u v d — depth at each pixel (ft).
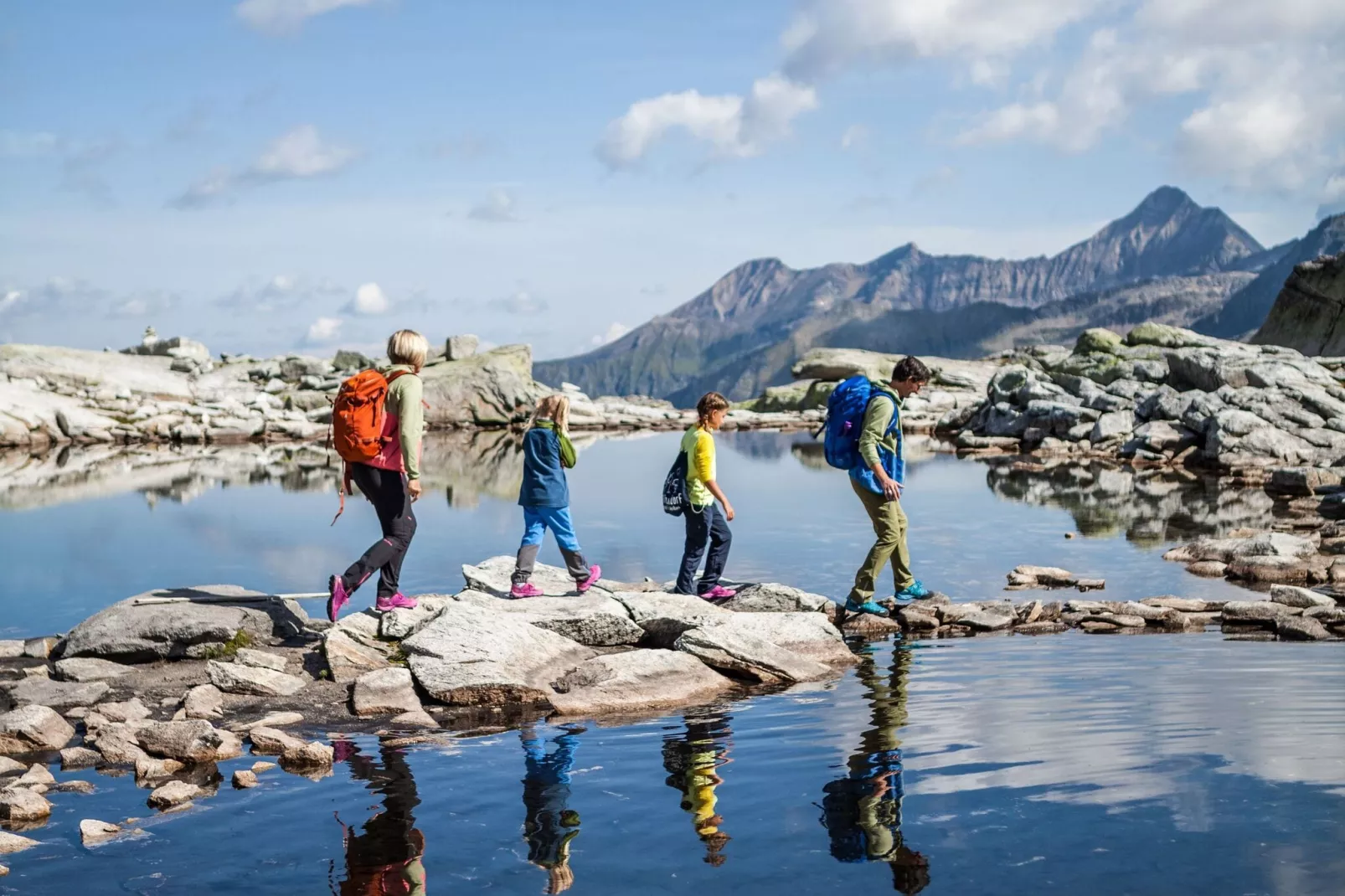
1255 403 82.79
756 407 178.60
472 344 152.76
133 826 16.17
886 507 31.17
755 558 42.04
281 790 17.70
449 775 18.26
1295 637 27.63
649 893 13.25
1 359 139.54
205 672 25.94
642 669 24.48
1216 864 13.42
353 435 27.12
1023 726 19.81
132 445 114.42
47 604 34.24
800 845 14.60
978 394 149.89
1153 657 25.68
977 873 13.46
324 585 36.68
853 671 25.48
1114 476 72.84
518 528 50.01
